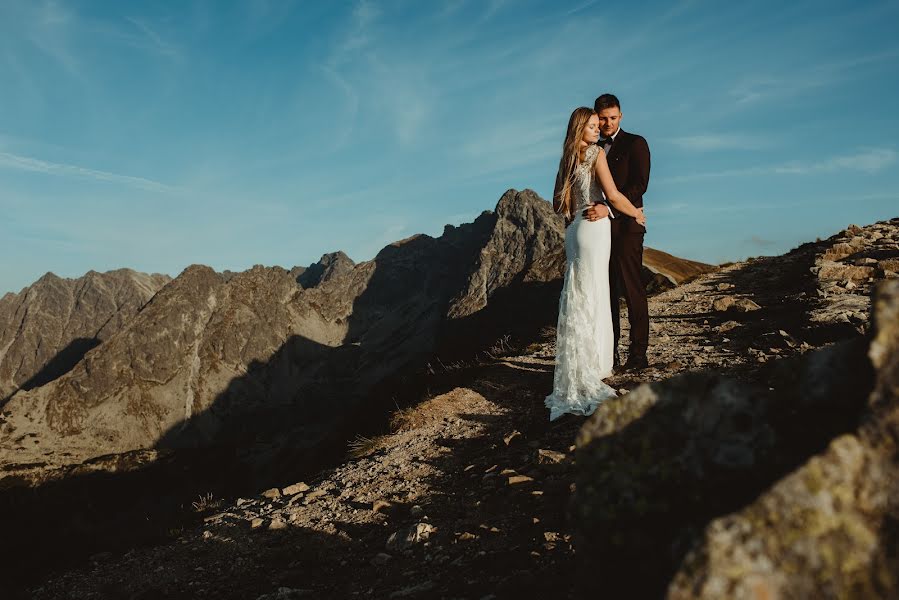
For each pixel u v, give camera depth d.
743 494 2.46
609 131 9.12
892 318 2.36
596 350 8.65
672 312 17.28
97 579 7.88
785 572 2.02
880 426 2.18
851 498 2.10
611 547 2.60
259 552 7.61
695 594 2.03
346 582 6.07
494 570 5.19
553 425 8.95
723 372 8.89
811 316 11.22
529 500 6.66
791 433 2.56
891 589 1.97
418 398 13.80
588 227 8.55
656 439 2.71
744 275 24.14
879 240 19.66
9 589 7.96
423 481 8.56
